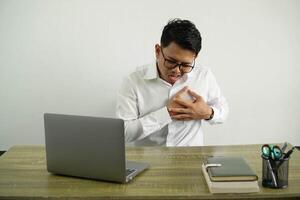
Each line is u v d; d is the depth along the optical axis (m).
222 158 1.52
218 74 2.94
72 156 1.48
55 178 1.51
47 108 3.00
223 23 2.86
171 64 1.87
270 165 1.34
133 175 1.49
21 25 2.87
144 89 2.20
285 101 2.99
